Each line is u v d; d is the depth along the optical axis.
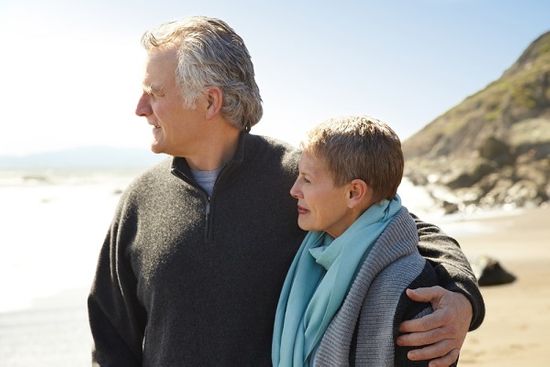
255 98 2.43
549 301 9.39
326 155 2.05
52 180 70.44
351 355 1.95
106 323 2.52
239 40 2.40
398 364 1.86
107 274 2.51
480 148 50.59
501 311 8.77
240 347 2.23
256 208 2.31
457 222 27.75
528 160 49.28
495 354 6.65
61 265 12.63
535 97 90.50
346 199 2.05
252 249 2.27
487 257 11.38
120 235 2.44
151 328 2.32
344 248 2.02
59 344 7.11
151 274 2.30
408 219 2.08
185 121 2.32
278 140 2.52
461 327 1.88
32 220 23.03
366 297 1.97
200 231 2.28
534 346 6.90
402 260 2.00
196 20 2.36
